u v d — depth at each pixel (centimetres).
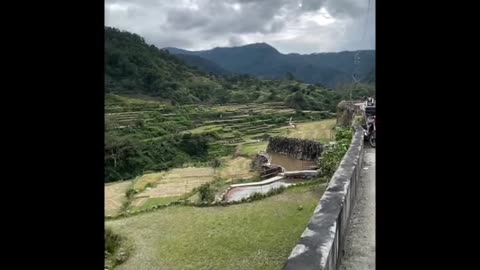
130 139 3500
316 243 371
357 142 1056
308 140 3234
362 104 1820
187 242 970
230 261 823
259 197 1301
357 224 629
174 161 3722
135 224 1144
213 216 1168
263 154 3294
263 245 886
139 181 2664
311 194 1256
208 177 2750
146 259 890
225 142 4628
